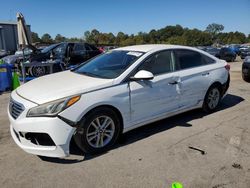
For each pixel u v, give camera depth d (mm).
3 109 6039
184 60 4855
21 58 11047
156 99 4254
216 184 2992
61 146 3301
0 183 3027
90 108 3480
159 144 3994
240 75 11570
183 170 3279
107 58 4656
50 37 86000
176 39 87812
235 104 6223
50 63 8898
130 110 3932
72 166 3381
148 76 3820
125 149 3834
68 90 3453
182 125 4773
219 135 4336
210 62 5391
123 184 3004
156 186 2963
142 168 3324
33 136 3340
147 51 4363
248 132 4465
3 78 8156
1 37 42531
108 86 3693
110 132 3809
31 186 2971
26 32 9125
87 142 3549
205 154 3682
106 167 3354
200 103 5180
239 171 3250
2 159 3568
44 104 3270
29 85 4012
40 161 3508
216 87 5445
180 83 4605
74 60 11320
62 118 3268
